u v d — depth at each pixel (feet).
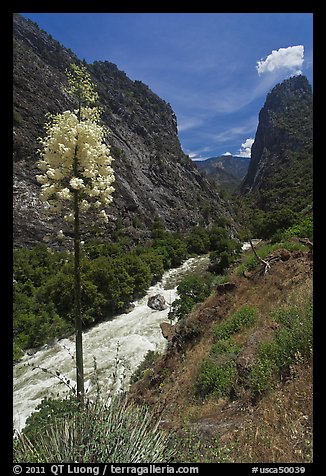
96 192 11.99
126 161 271.08
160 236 193.98
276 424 11.89
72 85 13.07
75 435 8.70
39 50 298.56
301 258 38.14
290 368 14.89
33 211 140.87
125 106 414.21
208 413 19.25
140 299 103.19
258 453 10.31
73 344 70.59
